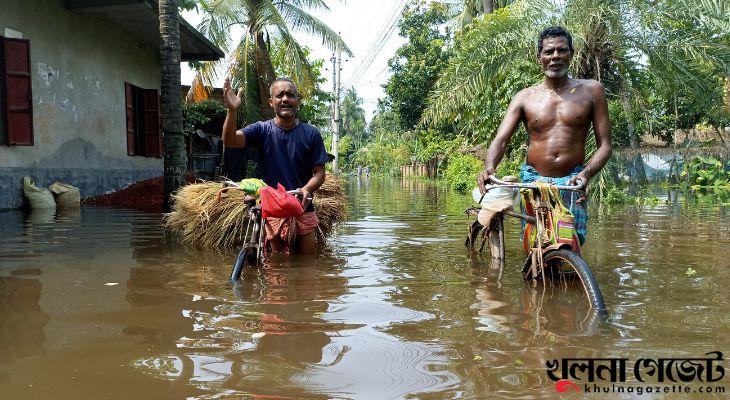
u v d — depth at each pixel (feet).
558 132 12.55
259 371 6.18
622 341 7.14
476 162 62.39
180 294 9.81
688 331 7.56
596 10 33.68
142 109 41.04
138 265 12.59
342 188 20.76
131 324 7.95
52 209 27.55
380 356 6.64
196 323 8.02
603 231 19.36
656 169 69.05
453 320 8.20
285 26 49.03
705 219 23.84
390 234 19.02
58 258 13.42
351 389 5.68
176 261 13.19
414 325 7.92
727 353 6.66
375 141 185.88
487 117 42.42
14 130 27.63
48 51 30.55
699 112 53.83
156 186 35.35
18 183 27.73
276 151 15.14
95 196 34.27
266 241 13.91
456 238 17.95
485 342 7.14
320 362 6.45
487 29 36.73
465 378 5.95
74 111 32.71
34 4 29.53
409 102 101.76
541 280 10.97
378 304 9.16
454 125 88.12
